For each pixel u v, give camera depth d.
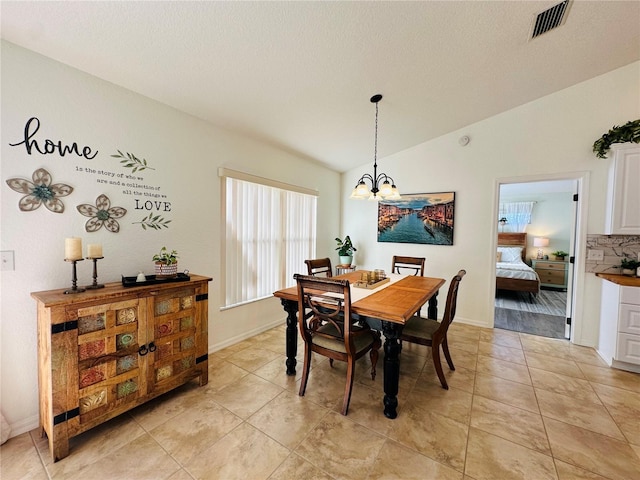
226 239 2.84
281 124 2.83
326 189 4.39
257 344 2.92
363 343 1.98
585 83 2.85
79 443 1.54
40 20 1.40
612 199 2.63
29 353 1.64
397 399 1.97
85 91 1.81
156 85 2.03
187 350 2.00
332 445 1.54
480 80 2.53
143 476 1.34
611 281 2.51
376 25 1.70
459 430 1.66
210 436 1.60
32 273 1.63
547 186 5.57
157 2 1.36
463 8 1.68
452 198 3.64
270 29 1.62
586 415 1.80
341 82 2.24
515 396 2.01
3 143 1.51
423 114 3.03
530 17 1.83
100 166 1.90
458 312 3.66
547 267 5.91
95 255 1.70
